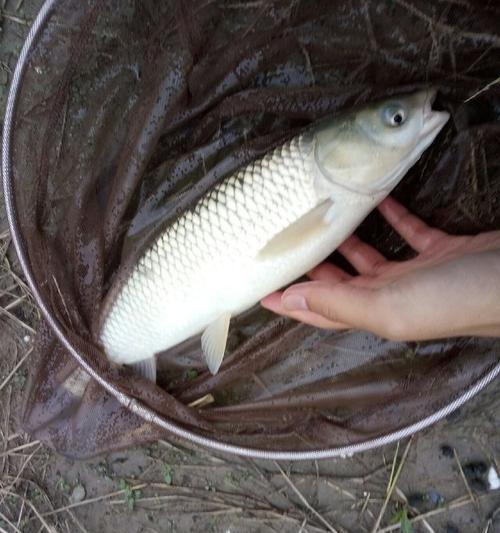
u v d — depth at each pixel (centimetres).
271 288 38
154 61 37
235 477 47
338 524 46
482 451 45
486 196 37
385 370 40
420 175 39
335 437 40
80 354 39
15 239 37
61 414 43
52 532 46
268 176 36
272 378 42
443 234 38
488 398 44
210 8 35
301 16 36
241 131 40
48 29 35
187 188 41
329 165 35
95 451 44
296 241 36
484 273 31
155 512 47
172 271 39
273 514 46
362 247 40
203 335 39
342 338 41
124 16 36
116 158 39
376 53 36
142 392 41
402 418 39
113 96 38
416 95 34
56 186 39
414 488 46
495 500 45
